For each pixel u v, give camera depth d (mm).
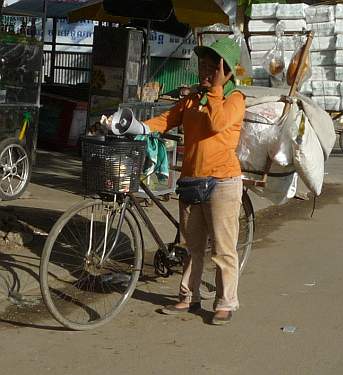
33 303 5410
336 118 13117
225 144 4969
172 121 5176
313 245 7652
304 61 5727
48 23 16703
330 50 12836
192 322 5254
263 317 5418
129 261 5484
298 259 7086
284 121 5391
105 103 10492
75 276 5875
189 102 5066
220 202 5012
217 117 4773
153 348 4758
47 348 4676
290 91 5594
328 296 5965
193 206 5160
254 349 4801
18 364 4422
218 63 4809
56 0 14062
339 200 10156
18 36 8922
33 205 8258
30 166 8930
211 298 5824
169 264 5453
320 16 12758
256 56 12508
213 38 9625
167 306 5398
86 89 13102
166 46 15203
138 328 5094
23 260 6188
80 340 4832
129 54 10336
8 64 8805
